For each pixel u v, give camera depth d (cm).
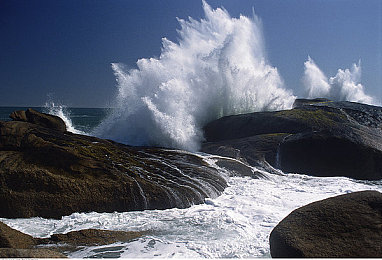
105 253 455
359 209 402
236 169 862
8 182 604
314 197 712
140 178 680
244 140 1035
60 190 616
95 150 738
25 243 473
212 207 654
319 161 938
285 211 626
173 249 466
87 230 514
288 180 863
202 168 797
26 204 597
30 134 726
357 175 929
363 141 941
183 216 605
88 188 631
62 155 672
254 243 488
